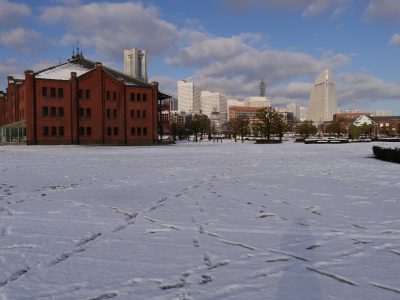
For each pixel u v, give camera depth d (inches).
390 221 289.6
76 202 376.2
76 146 2005.4
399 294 159.8
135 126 2431.1
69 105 2237.9
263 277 178.7
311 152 1352.1
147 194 423.8
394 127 6555.1
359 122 5339.6
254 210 332.8
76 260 202.7
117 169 714.8
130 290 164.1
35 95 2153.1
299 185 491.5
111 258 205.6
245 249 221.0
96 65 2315.5
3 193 433.7
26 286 169.2
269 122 2947.8
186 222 289.1
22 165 807.1
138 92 2445.9
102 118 2327.8
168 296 158.2
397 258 205.3
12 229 269.3
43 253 214.8
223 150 1530.5
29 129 2133.4
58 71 2340.1
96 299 155.9
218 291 162.9
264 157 1068.5
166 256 208.5
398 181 529.7
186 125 4124.0
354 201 375.2
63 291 163.6
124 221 293.0
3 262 200.5
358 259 203.8
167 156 1119.0
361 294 159.8
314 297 157.2
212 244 231.0
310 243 233.0
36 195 419.2
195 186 485.4
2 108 2962.6
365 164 823.1
